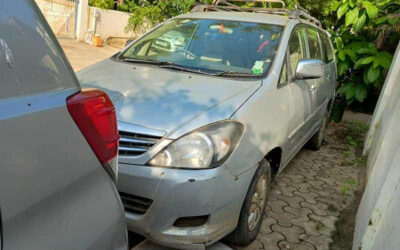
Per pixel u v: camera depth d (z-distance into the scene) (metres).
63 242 1.26
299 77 3.54
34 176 1.19
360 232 2.96
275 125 3.00
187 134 2.41
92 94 1.47
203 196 2.33
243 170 2.55
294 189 4.17
